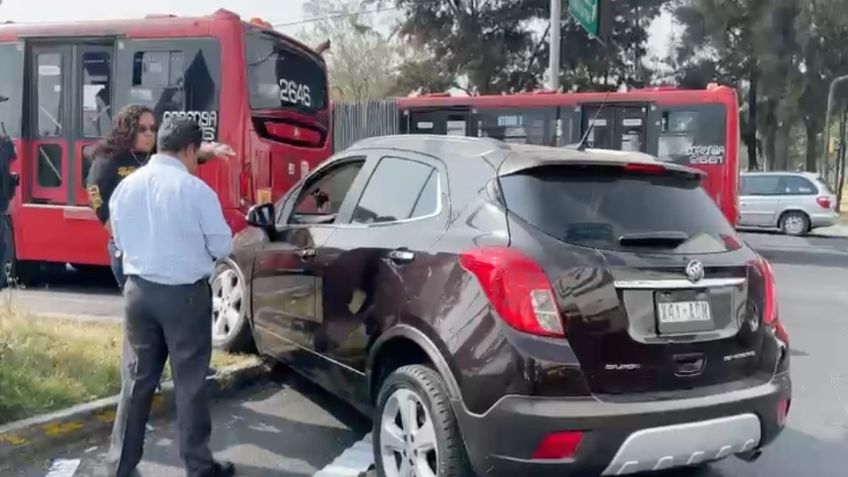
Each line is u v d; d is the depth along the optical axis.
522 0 29.77
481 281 3.61
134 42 9.08
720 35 31.75
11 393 4.88
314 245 5.04
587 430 3.42
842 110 35.75
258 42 9.19
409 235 4.21
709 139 14.57
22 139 9.41
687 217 4.07
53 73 9.36
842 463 4.96
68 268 11.30
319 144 10.59
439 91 30.97
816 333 8.84
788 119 34.38
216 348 6.50
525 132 15.59
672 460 3.63
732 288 3.90
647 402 3.56
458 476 3.68
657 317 3.65
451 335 3.67
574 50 29.41
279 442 5.02
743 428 3.81
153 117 5.02
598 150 4.44
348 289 4.57
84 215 9.16
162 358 4.23
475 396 3.54
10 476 4.32
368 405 4.51
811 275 13.84
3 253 6.99
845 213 33.34
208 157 5.05
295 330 5.24
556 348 3.46
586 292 3.53
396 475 4.08
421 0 30.20
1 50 9.49
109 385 5.38
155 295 4.02
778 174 21.86
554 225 3.70
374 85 36.22
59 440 4.73
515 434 3.43
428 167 4.39
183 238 4.02
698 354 3.74
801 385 6.75
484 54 29.64
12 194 6.98
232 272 6.48
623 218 3.87
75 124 9.26
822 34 31.92
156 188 4.04
